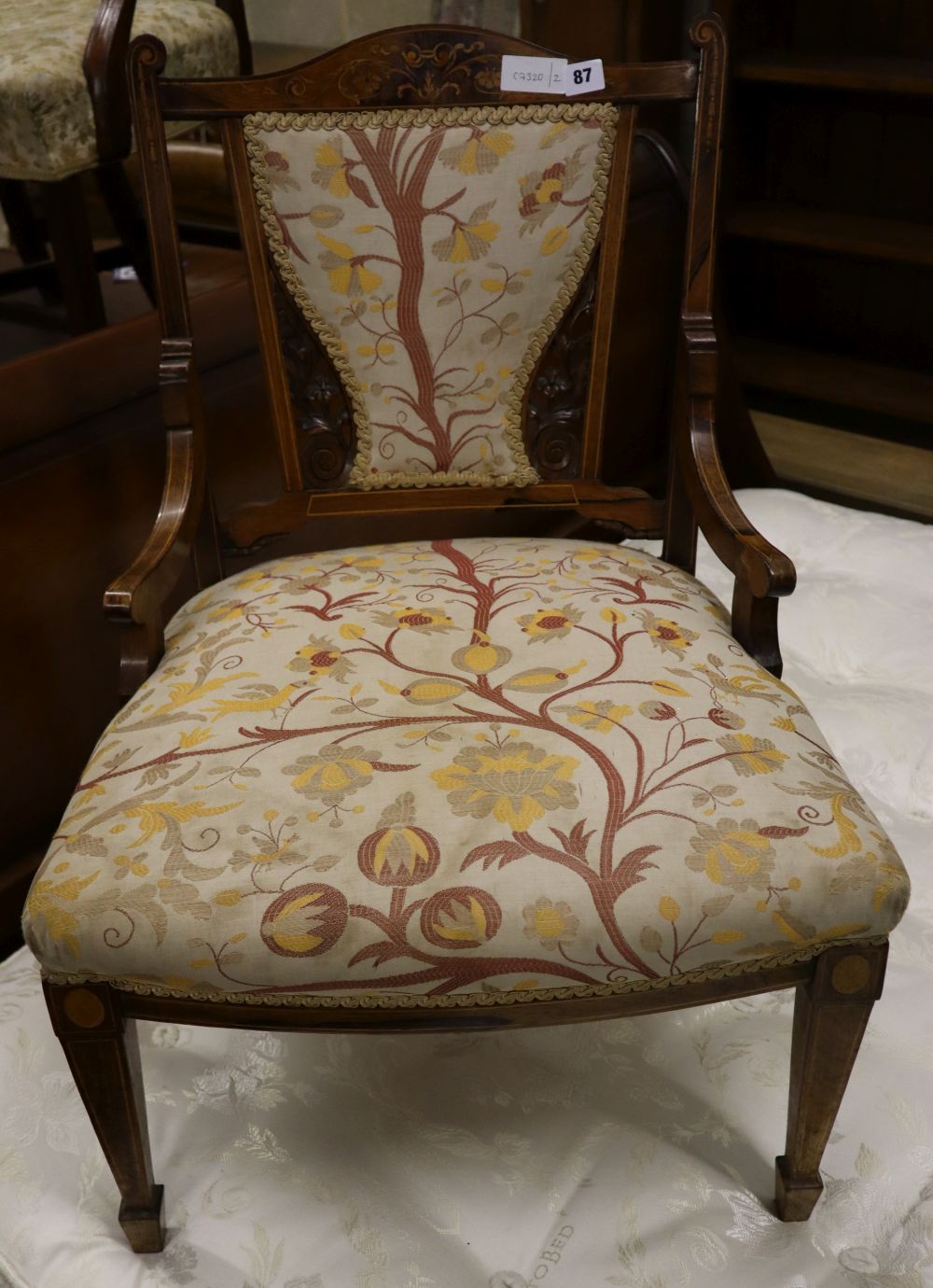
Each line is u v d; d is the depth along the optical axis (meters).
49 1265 1.01
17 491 1.22
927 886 1.33
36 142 1.46
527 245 1.12
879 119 2.08
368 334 1.14
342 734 0.91
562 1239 1.01
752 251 2.35
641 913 0.80
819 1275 0.98
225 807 0.86
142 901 0.81
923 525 1.91
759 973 0.87
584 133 1.09
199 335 1.38
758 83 2.11
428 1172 1.07
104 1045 0.88
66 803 1.40
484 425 1.19
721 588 1.85
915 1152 1.07
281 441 1.20
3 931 1.34
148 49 1.04
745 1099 1.12
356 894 0.80
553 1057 1.18
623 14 1.80
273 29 1.80
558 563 1.15
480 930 0.80
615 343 1.89
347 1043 1.20
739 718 0.93
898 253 1.91
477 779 0.86
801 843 0.83
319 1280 0.99
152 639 1.04
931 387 2.12
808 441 2.36
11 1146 1.09
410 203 1.09
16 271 1.92
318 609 1.07
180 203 2.12
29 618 1.27
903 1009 1.20
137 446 1.34
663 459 2.19
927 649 1.66
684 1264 0.99
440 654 1.00
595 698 0.94
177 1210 1.04
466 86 1.07
